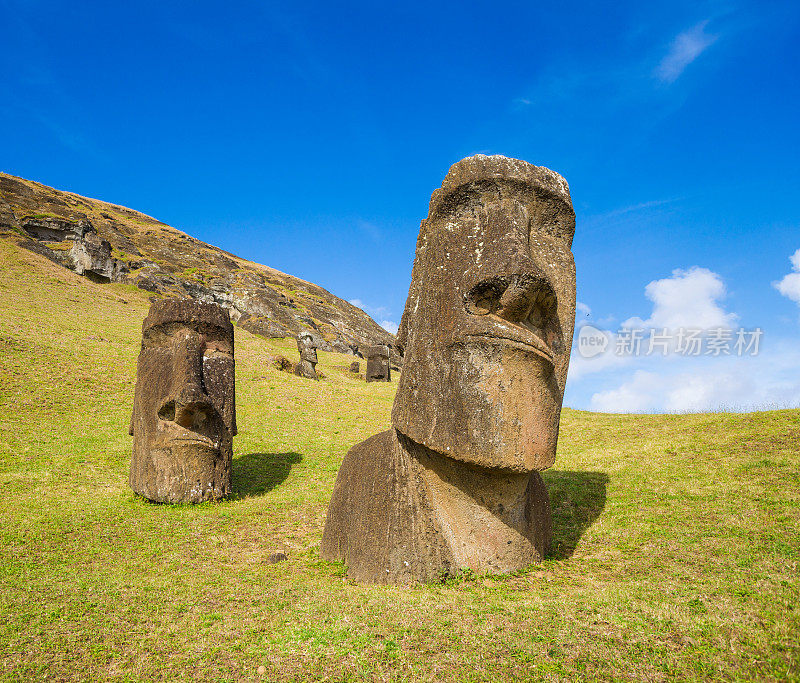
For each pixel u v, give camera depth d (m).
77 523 9.59
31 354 21.67
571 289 6.67
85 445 15.02
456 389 6.01
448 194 6.63
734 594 4.86
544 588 5.75
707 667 3.57
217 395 11.84
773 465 9.79
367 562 6.39
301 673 4.04
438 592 5.65
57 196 69.81
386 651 4.24
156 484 11.02
